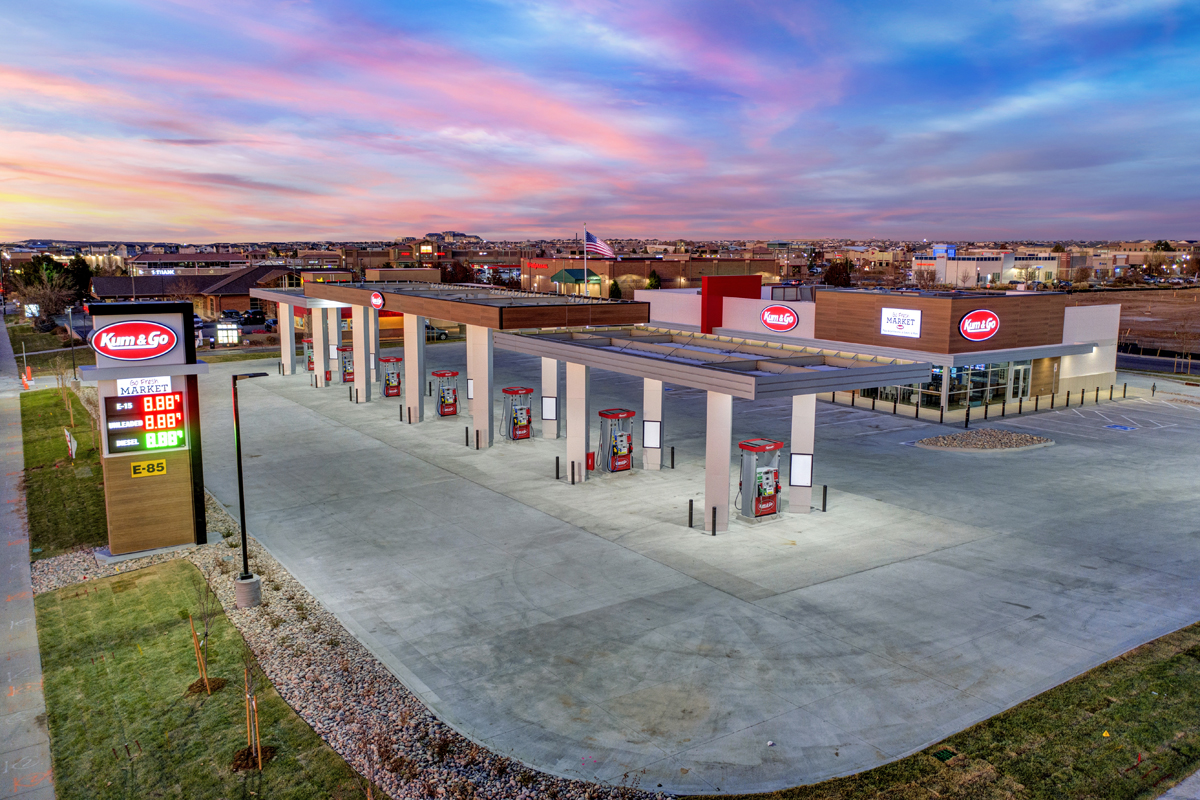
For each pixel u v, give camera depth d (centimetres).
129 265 16400
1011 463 2891
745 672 1385
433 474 2736
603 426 2809
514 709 1269
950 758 1136
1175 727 1210
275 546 2038
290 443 3197
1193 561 1919
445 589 1756
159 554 1992
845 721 1234
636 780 1090
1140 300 12306
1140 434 3388
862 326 3928
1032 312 3791
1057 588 1756
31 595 1752
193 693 1322
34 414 3903
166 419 2000
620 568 1880
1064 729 1205
